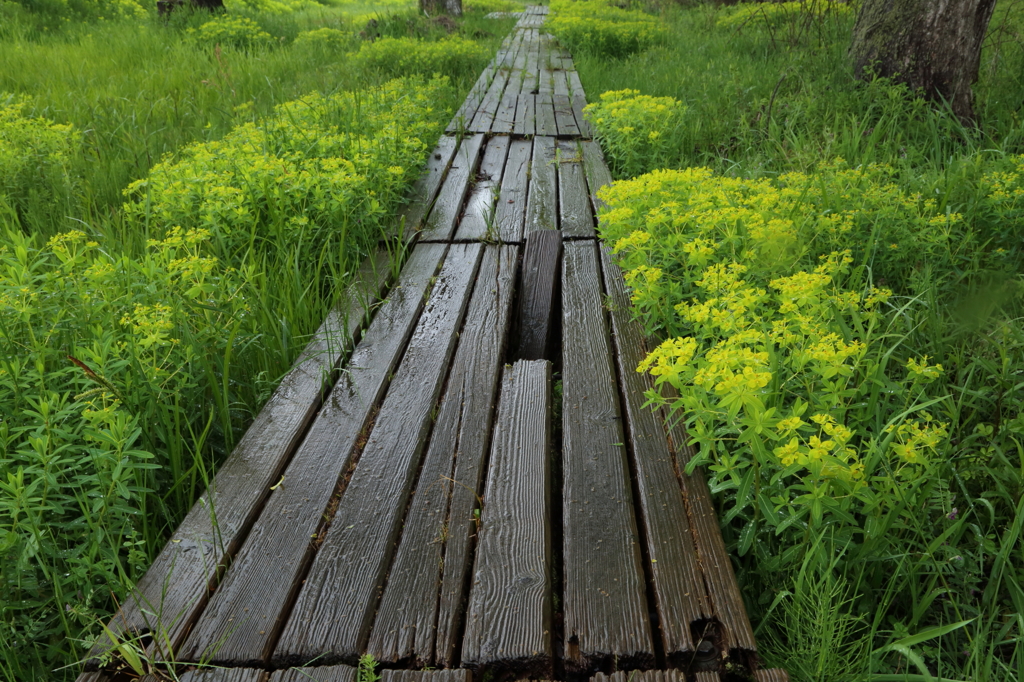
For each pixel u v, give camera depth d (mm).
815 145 5379
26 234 4406
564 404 2650
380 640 1692
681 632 1692
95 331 2658
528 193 5148
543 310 3643
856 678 1673
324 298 3766
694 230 3410
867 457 1980
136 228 4238
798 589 1734
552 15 19484
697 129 6129
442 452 2389
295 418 2557
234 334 2838
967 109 6020
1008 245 3777
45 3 13133
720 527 2078
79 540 2133
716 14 14414
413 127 5973
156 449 2400
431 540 2000
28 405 2445
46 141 5371
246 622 1733
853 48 6730
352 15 22234
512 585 1834
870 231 3713
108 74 9086
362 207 4262
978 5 5777
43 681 1824
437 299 3525
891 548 2053
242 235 4031
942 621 1977
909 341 3049
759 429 1878
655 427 2482
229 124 7059
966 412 2686
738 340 2252
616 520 2066
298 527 2041
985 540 1999
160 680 1592
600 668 1660
